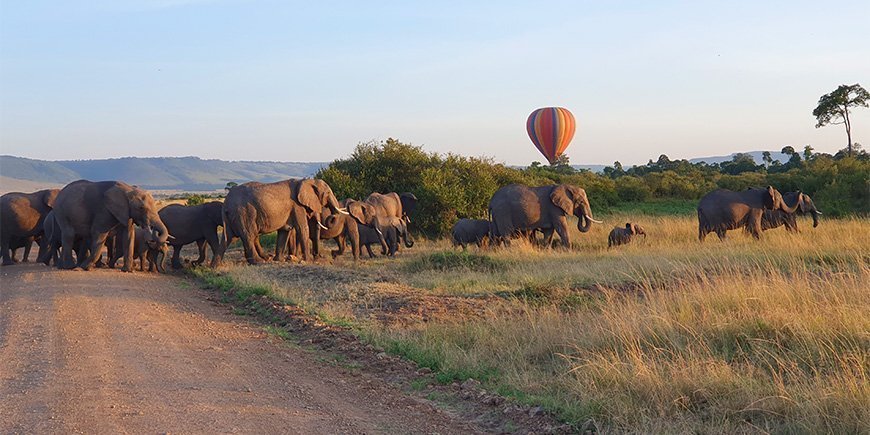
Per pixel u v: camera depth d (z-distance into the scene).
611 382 8.43
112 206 21.25
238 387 8.97
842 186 39.41
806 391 7.57
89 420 7.41
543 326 11.19
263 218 22.83
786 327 9.88
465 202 32.31
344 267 21.34
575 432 7.48
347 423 7.67
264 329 13.05
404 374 9.95
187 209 23.09
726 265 16.30
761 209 25.55
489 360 10.21
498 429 7.75
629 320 10.55
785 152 80.12
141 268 22.47
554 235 30.11
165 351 10.94
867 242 20.09
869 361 8.68
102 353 10.68
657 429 7.15
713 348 9.79
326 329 12.48
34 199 24.81
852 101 64.44
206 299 16.72
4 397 8.30
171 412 7.76
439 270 19.73
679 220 30.64
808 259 18.22
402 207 29.92
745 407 7.60
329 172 34.03
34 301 15.45
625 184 48.59
